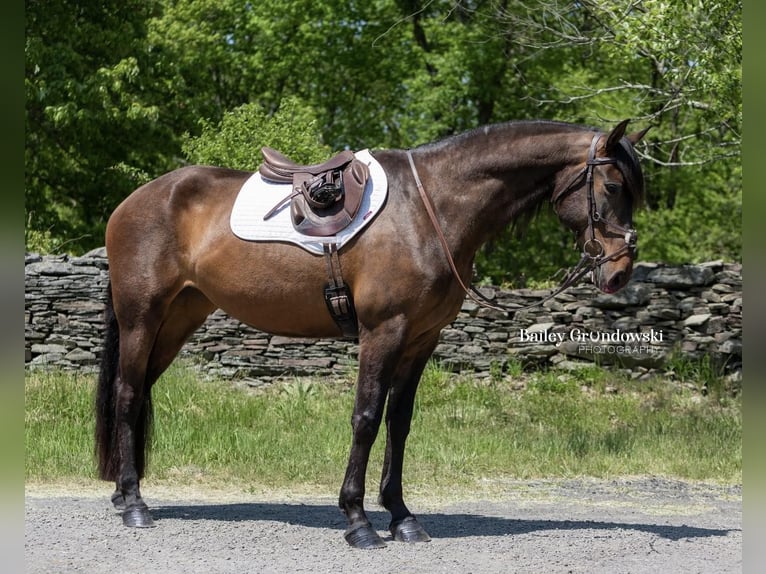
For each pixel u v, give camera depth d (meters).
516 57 18.20
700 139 14.77
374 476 7.72
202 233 5.92
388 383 5.37
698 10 10.69
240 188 5.95
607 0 11.84
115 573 4.76
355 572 4.82
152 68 17.42
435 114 19.02
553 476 8.14
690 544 5.55
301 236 5.53
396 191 5.51
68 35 16.67
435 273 5.35
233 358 11.45
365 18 19.17
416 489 7.41
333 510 6.54
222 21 19.69
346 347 11.64
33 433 8.48
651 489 7.73
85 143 17.50
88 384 10.12
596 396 11.30
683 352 11.80
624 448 8.98
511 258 18.73
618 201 5.39
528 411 10.57
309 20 19.19
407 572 4.84
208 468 7.82
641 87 12.53
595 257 5.40
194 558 5.07
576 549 5.36
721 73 10.80
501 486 7.66
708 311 11.83
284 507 6.61
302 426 9.34
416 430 9.28
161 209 6.00
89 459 7.81
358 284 5.42
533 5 15.91
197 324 6.39
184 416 9.33
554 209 5.61
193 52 18.45
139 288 5.96
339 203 5.53
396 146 20.00
